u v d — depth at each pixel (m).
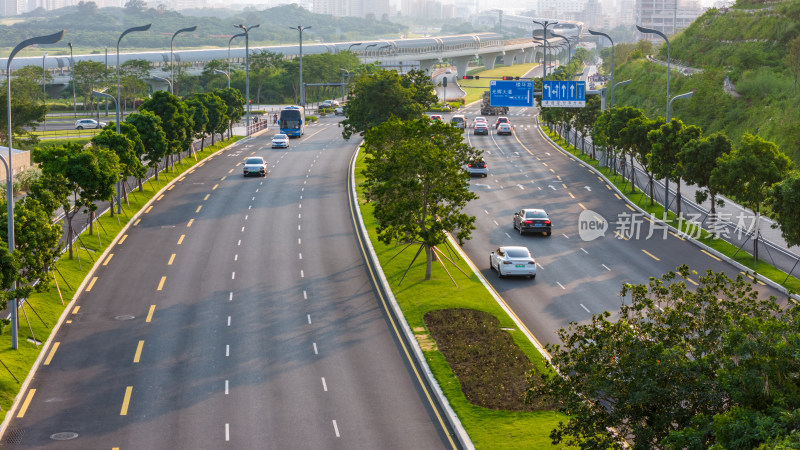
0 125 109.31
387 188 48.38
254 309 45.25
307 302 46.38
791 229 45.72
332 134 124.50
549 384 24.62
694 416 20.78
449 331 40.56
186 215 67.38
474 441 29.22
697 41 144.88
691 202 73.06
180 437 30.23
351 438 30.16
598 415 23.23
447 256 54.69
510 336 39.69
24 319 41.62
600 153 99.00
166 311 44.84
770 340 20.41
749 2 145.88
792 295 45.69
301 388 34.88
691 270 51.94
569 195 76.94
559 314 43.44
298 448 29.33
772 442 17.34
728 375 20.30
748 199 52.03
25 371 36.12
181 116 80.56
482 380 34.41
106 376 36.19
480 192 78.38
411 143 50.03
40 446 29.45
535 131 129.25
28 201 40.78
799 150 81.81
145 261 54.28
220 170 88.88
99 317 43.78
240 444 29.64
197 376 36.22
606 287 48.44
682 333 24.11
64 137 120.88
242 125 134.00
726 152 58.12
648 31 73.50
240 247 57.97
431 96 95.94
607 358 23.62
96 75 169.88
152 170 84.75
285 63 194.38
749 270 51.22
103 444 29.64
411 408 32.78
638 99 134.50
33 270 39.28
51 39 41.25
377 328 42.19
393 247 56.88
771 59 113.56
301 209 69.94
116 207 67.38
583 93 83.38
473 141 116.00
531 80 83.38
